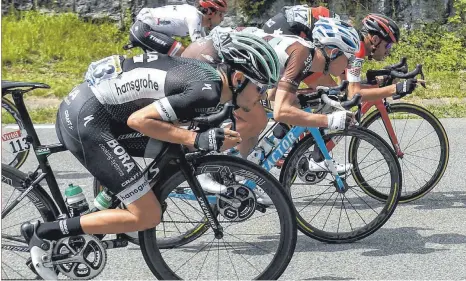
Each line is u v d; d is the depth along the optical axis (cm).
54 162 648
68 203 361
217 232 363
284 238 361
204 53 416
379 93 484
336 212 504
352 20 1009
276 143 451
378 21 486
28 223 348
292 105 415
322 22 435
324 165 460
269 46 338
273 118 435
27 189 364
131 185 336
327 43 429
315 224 481
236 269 409
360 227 458
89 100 335
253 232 455
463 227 482
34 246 346
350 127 445
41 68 955
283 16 500
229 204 382
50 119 796
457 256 432
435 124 527
